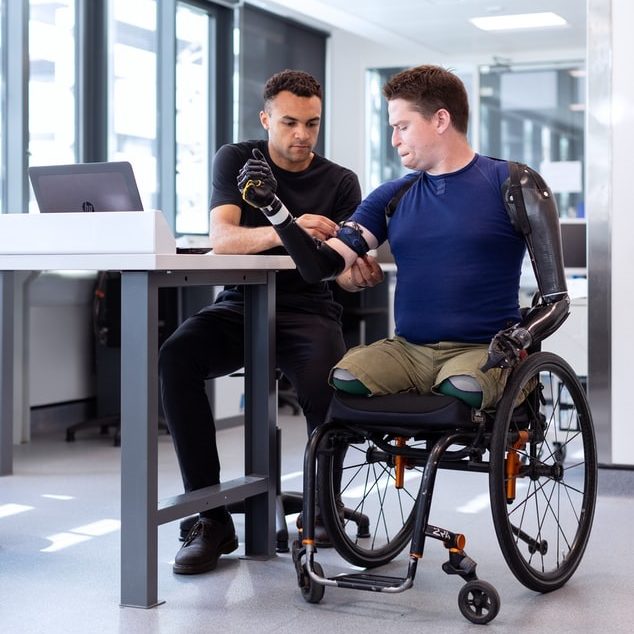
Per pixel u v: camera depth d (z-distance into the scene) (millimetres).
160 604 2301
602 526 3070
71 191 2504
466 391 2176
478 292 2350
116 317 5086
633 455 3652
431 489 2145
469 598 2283
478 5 6469
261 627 2146
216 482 2648
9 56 5020
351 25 7035
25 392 4836
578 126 8023
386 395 2285
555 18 6820
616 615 2230
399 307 2441
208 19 6738
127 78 5953
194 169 6598
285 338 2818
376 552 2572
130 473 2270
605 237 3621
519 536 2383
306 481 2271
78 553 2764
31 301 5000
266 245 2703
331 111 8297
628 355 3635
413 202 2416
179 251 2725
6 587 2439
